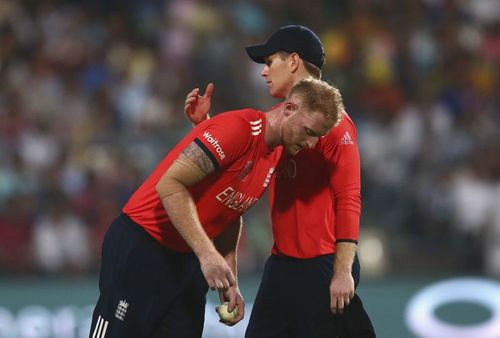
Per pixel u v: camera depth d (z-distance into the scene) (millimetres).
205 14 48156
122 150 37656
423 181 39094
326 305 17406
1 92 43062
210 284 15242
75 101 43188
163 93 43688
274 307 17891
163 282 16594
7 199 35062
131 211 16719
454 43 49500
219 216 16469
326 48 48000
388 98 45156
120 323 16562
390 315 32469
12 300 30984
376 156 41188
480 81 47781
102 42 47562
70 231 34938
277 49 17391
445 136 41469
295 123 15773
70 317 31219
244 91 44250
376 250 36125
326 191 17422
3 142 39062
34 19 48406
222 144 15633
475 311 32594
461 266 36406
